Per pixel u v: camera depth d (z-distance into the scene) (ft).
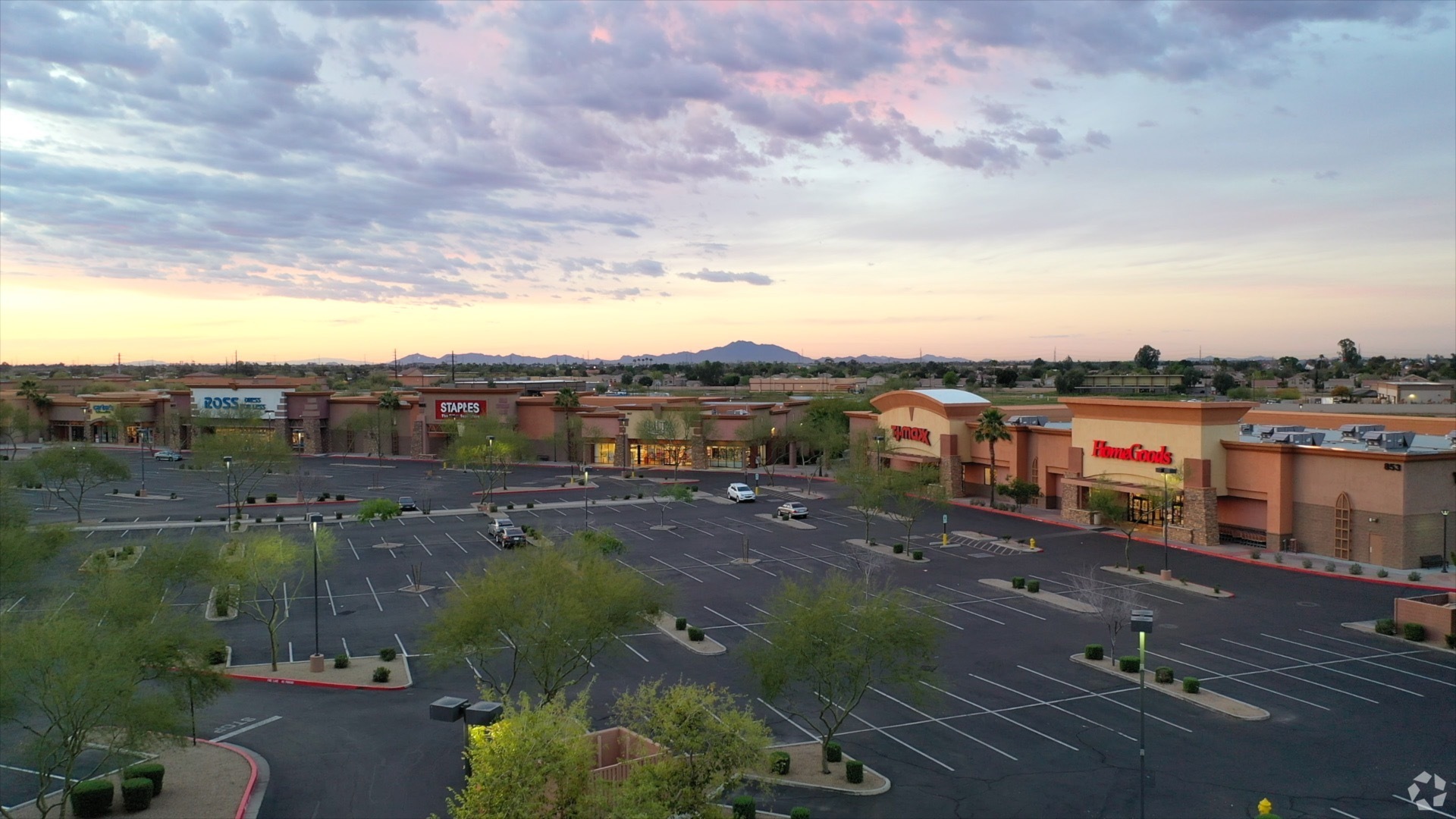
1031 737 102.53
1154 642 137.28
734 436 376.07
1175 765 94.27
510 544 214.90
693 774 71.46
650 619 132.16
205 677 97.71
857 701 96.89
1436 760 94.99
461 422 380.78
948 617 152.35
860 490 220.43
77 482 293.23
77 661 80.18
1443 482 183.11
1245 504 210.38
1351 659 128.57
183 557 134.21
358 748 101.50
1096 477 238.68
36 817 84.53
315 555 132.57
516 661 111.65
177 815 84.43
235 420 412.98
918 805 86.17
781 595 115.65
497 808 65.16
